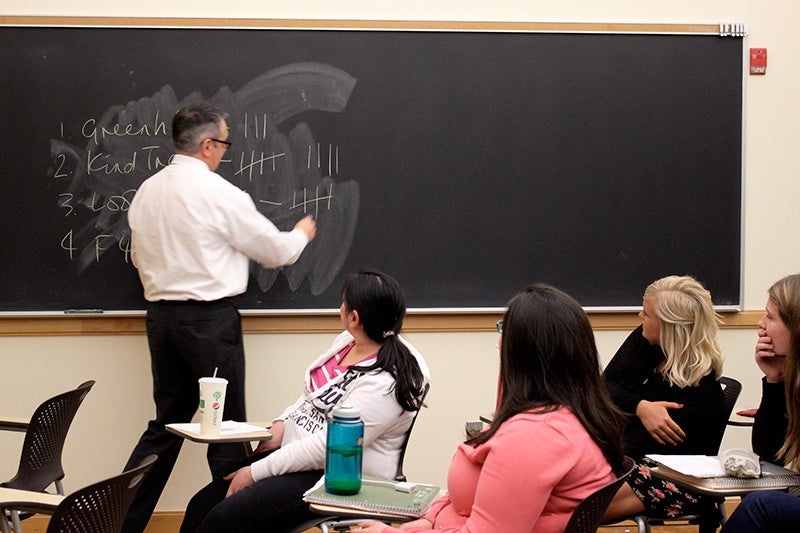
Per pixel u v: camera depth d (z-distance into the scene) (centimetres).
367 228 391
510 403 194
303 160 388
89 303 381
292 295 388
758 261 412
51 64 377
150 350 355
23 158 377
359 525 233
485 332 399
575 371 193
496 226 397
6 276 378
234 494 254
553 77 399
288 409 300
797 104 412
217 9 384
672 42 404
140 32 380
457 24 393
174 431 270
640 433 283
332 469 213
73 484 381
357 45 389
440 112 394
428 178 394
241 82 385
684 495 260
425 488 219
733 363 411
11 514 226
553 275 400
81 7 378
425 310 392
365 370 261
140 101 380
